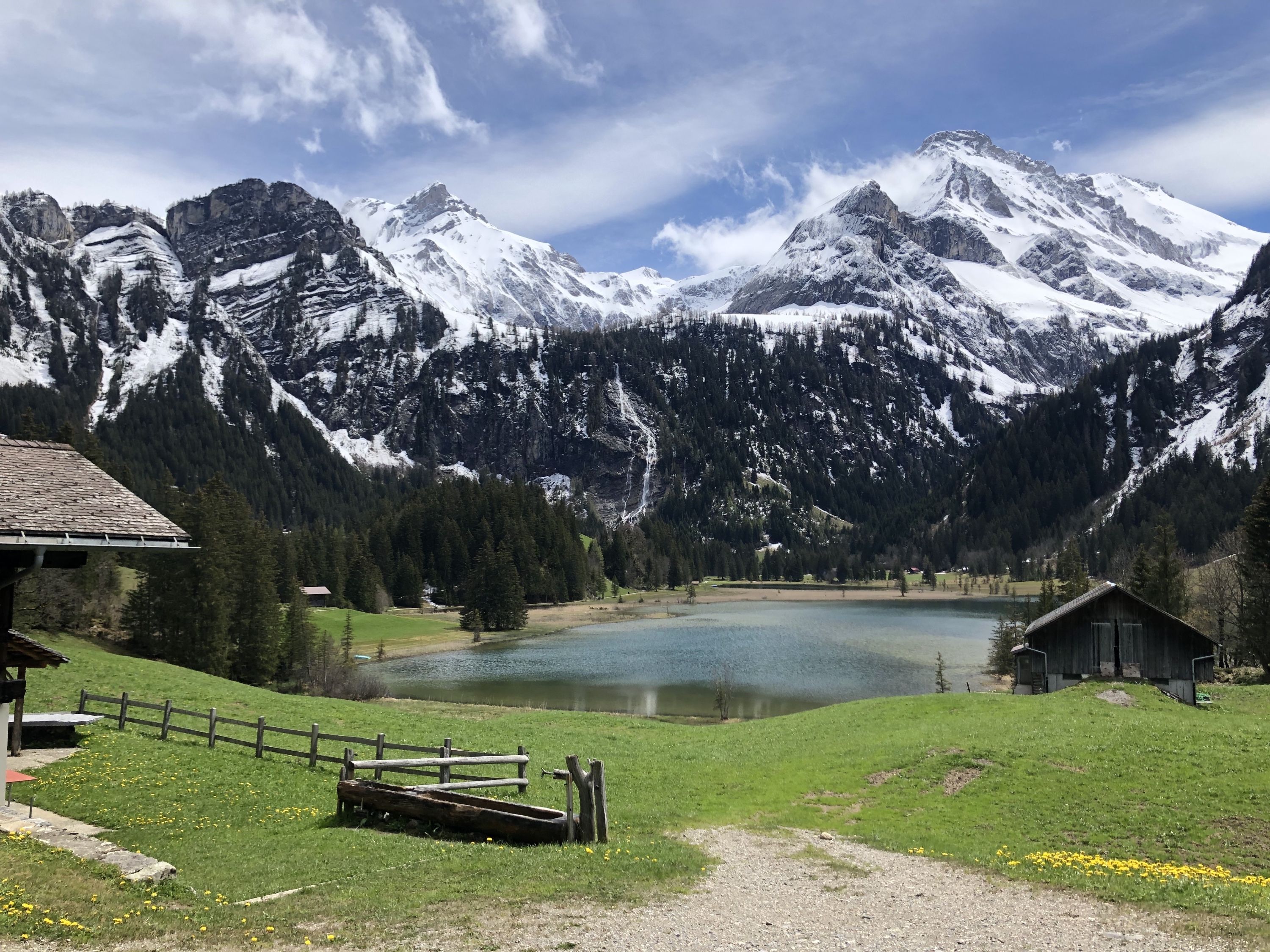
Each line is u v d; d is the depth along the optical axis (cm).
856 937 1435
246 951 1288
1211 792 2567
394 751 3441
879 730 3934
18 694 2341
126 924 1353
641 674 9744
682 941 1394
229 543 8719
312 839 2189
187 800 2594
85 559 2338
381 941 1358
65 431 11450
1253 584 7450
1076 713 3944
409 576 17850
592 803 2114
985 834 2402
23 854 1648
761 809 2747
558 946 1348
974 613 18062
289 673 9106
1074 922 1520
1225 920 1480
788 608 19638
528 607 18800
